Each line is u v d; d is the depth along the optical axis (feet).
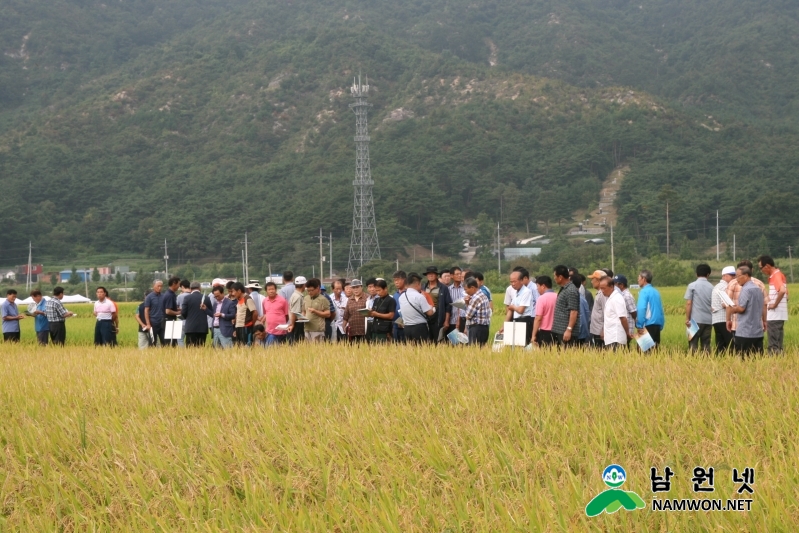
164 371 49.21
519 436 30.09
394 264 360.69
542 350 48.42
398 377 41.68
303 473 27.94
